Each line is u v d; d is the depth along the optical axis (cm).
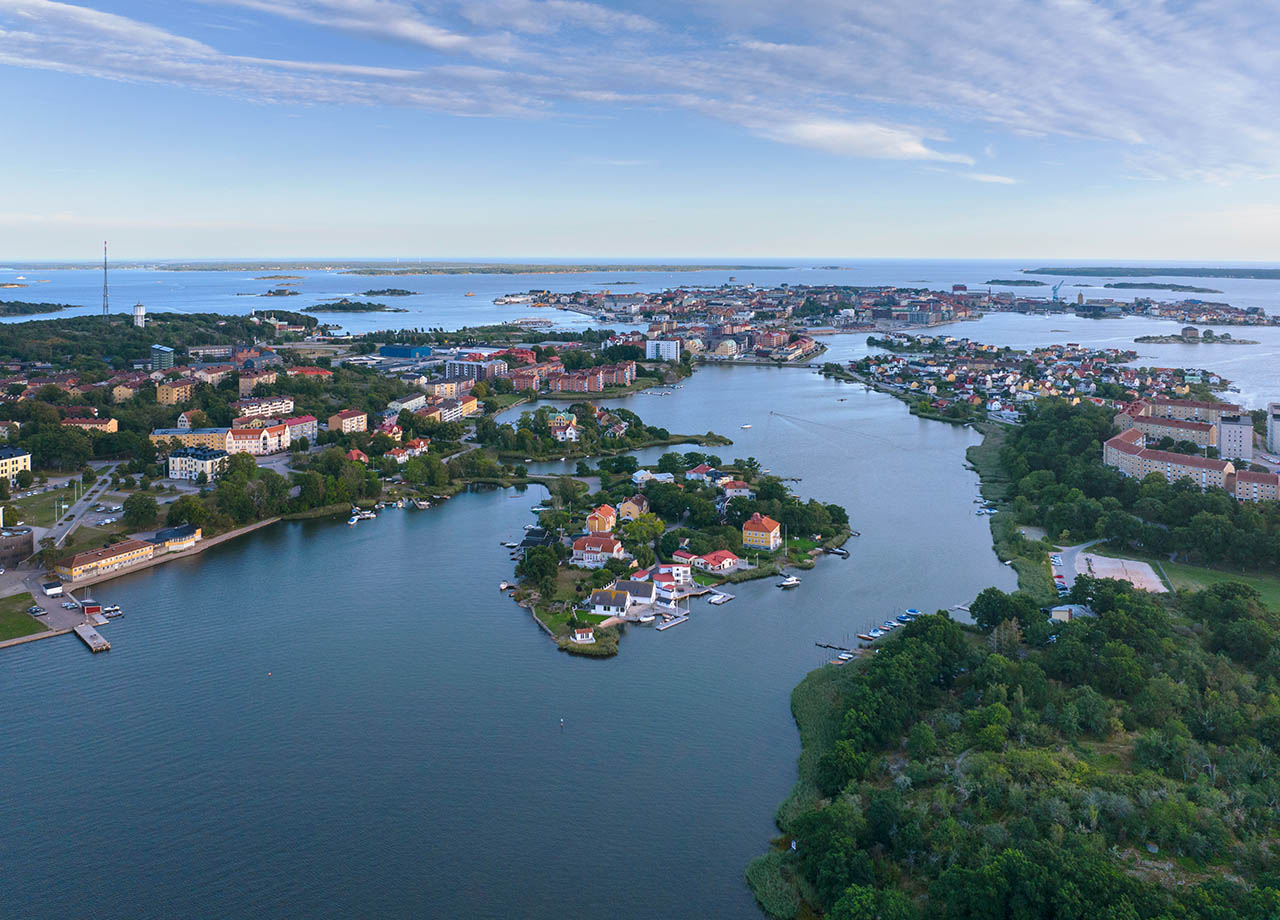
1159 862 19500
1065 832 19938
